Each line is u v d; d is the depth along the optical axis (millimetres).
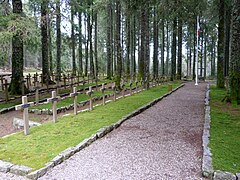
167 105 10703
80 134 5844
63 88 16156
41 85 16000
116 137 5945
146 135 6148
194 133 6359
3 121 8570
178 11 12969
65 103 10625
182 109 9727
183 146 5328
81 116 7934
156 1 12734
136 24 30750
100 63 36500
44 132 6082
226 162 4262
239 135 5934
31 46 17422
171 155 4793
